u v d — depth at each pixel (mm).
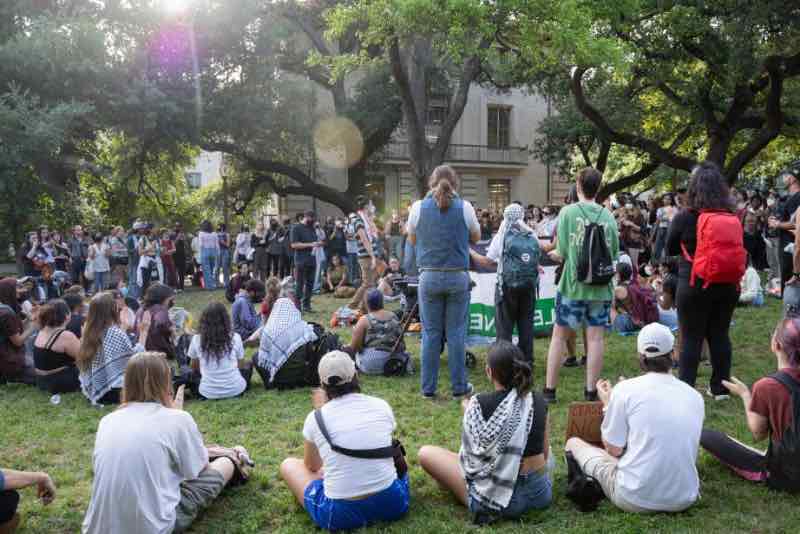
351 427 3426
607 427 3594
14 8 17625
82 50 17344
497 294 6023
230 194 27266
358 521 3443
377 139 26609
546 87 20422
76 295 7410
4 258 21156
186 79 19688
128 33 18875
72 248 17438
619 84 18812
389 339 6902
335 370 3529
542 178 34656
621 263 8664
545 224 14305
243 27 20297
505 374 3449
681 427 3457
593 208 5289
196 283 18906
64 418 5770
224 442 5016
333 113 24797
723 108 17922
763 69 14727
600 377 6441
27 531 3678
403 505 3561
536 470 3516
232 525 3631
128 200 24000
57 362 6508
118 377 6086
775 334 3801
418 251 5750
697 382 6098
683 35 13875
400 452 3625
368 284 11180
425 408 5656
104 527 3141
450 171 5605
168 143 20953
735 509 3596
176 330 8133
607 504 3699
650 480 3455
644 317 8484
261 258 16547
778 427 3715
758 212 14289
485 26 11641
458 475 3701
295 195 28266
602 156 24359
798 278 5949
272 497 3984
